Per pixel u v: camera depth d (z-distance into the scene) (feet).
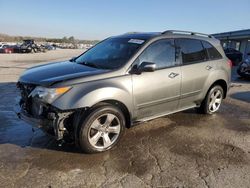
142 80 14.88
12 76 39.75
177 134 16.70
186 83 17.38
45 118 13.00
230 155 14.17
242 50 99.71
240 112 21.91
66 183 11.21
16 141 14.98
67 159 13.11
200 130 17.49
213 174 12.24
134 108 14.83
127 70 14.52
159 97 15.93
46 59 85.66
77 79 13.08
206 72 18.70
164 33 16.90
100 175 11.86
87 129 13.05
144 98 15.14
